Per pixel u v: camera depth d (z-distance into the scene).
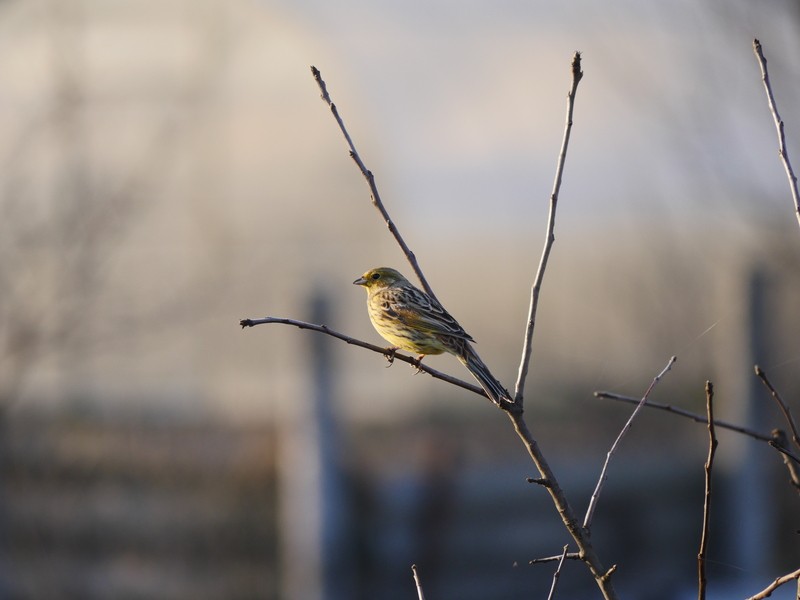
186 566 13.91
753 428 14.62
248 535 13.68
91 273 17.80
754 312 14.70
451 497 13.88
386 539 13.48
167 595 13.90
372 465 14.20
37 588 14.36
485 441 17.61
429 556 13.66
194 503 13.94
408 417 19.17
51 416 16.20
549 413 20.50
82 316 17.56
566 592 14.41
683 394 19.80
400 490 13.57
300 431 13.08
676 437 18.28
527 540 14.32
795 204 6.19
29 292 17.38
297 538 13.10
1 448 14.71
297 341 13.08
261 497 13.66
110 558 14.23
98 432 15.12
